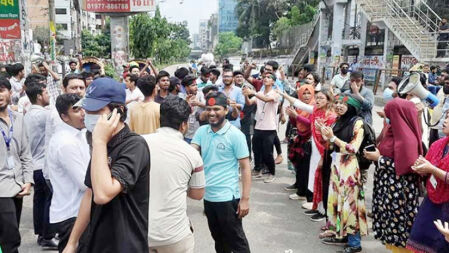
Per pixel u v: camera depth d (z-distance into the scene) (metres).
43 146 4.51
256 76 9.69
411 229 3.57
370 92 6.18
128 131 2.29
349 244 4.47
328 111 4.99
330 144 4.54
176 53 49.81
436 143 3.44
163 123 2.84
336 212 4.50
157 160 2.70
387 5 22.61
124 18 18.45
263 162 7.25
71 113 3.22
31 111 4.52
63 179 3.29
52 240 4.52
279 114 8.22
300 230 5.13
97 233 2.20
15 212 3.71
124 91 2.30
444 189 3.23
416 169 3.28
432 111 5.34
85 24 74.38
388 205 3.90
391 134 3.91
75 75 4.70
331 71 27.52
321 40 31.31
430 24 22.75
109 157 2.18
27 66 12.27
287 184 6.96
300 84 7.93
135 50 31.17
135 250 2.20
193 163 2.85
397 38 23.00
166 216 2.72
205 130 3.60
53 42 18.80
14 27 10.61
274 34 54.09
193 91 6.01
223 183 3.50
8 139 3.73
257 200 6.18
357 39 28.83
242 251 3.61
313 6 50.59
